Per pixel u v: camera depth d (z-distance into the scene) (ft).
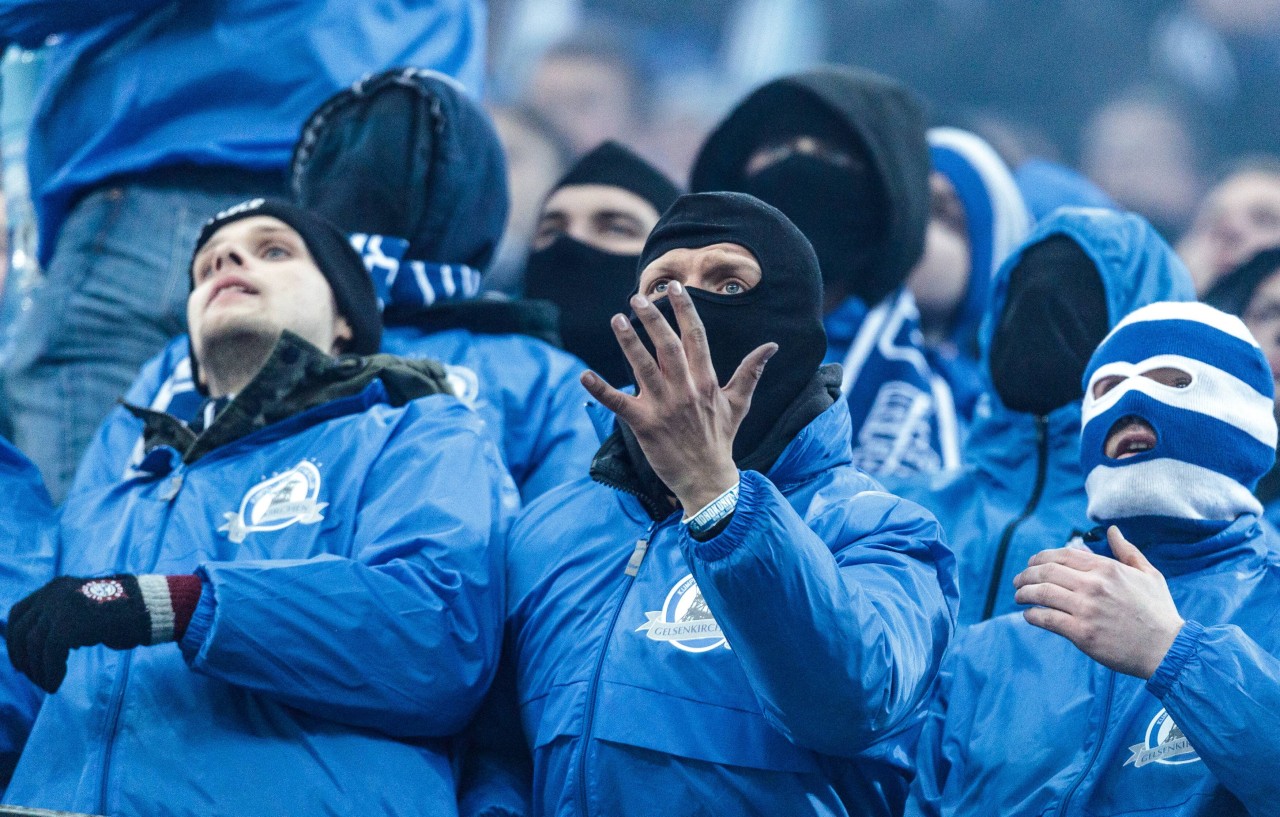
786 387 31.17
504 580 32.32
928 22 124.88
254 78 48.98
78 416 45.34
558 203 51.96
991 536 39.42
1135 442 32.22
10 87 57.52
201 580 29.76
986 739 31.68
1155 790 29.09
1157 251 42.04
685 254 31.37
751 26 123.95
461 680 30.55
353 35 50.06
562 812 29.04
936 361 54.80
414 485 32.42
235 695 30.22
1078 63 123.13
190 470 34.06
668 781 28.35
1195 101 121.39
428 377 35.63
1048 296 41.32
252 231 37.50
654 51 122.31
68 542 34.96
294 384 34.50
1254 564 31.50
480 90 54.39
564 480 39.78
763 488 26.21
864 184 52.08
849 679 26.37
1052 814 29.86
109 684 30.66
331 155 45.65
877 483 32.19
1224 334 32.68
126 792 29.25
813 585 26.04
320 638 29.60
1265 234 93.20
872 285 52.13
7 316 55.67
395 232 44.57
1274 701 27.12
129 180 48.03
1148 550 32.19
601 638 29.89
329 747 29.81
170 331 46.26
